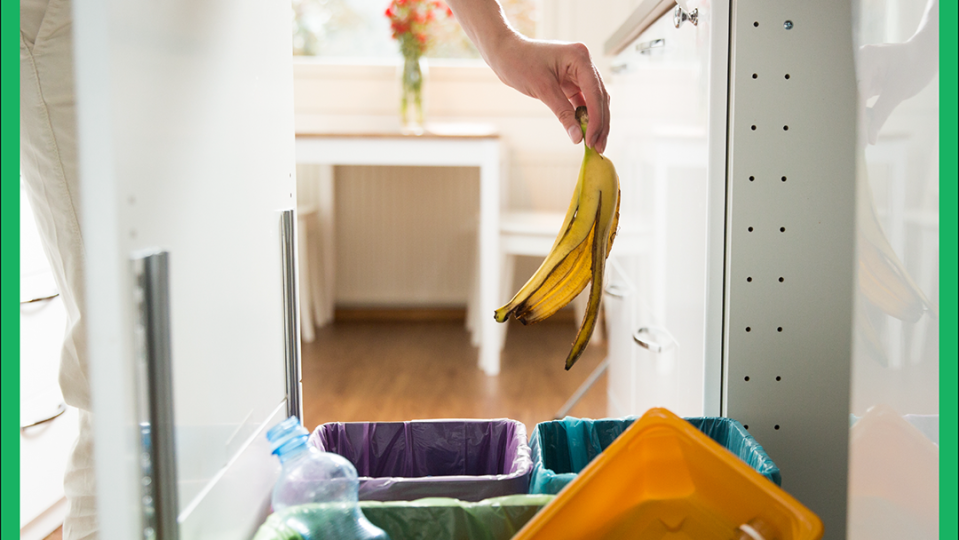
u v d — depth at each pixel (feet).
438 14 10.68
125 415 1.54
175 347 1.77
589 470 2.03
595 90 2.63
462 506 2.19
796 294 2.84
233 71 2.18
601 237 2.35
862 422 2.75
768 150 2.78
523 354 9.07
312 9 10.86
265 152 2.48
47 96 2.43
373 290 10.88
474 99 10.34
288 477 2.17
